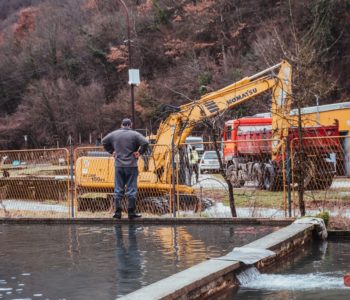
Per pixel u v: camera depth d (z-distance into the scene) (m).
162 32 76.81
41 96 81.75
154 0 79.25
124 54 78.75
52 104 80.94
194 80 62.94
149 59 76.94
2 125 85.50
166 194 16.34
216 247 9.38
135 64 77.06
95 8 92.12
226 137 28.45
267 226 11.97
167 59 75.31
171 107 18.62
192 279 6.50
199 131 39.56
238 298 6.57
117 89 80.94
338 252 9.42
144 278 7.22
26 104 85.44
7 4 118.06
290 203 12.66
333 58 50.16
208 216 13.91
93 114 77.81
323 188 16.77
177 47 72.19
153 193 16.50
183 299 6.20
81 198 16.72
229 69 60.78
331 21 55.22
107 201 16.56
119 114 74.62
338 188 16.59
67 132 80.06
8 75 93.31
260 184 20.30
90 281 7.15
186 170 16.56
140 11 81.19
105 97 81.12
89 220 13.45
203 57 66.88
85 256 8.88
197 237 10.58
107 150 13.48
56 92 81.25
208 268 7.05
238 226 12.09
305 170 14.82
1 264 8.37
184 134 18.25
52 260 8.62
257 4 67.56
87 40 85.19
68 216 15.18
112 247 9.68
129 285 6.88
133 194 13.23
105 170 17.16
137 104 65.94
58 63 88.81
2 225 13.48
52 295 6.53
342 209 13.55
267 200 16.62
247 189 20.38
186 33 73.44
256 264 7.80
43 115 81.62
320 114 30.50
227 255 8.02
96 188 17.27
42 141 82.00
